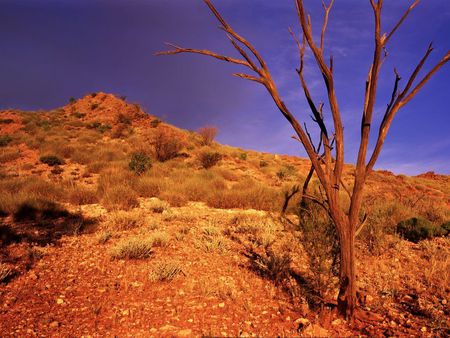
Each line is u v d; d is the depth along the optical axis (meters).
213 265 5.70
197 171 20.52
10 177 16.27
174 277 5.07
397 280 5.18
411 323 3.76
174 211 10.36
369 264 5.88
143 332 3.60
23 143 25.83
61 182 14.48
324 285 4.21
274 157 35.06
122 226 8.15
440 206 11.07
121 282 4.96
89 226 7.84
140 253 6.06
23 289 4.69
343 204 10.19
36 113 38.75
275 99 3.64
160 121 35.78
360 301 4.30
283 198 11.49
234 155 29.28
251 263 5.76
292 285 4.77
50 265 5.64
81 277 5.16
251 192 12.13
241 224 8.49
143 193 12.86
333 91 3.57
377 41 3.35
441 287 4.81
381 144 3.56
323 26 3.51
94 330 3.66
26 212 9.05
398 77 3.41
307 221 4.24
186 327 3.69
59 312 4.07
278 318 3.89
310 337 3.40
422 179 30.19
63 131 30.19
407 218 9.16
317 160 3.72
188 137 32.12
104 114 36.28
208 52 3.58
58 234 7.38
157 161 23.50
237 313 4.01
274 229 8.02
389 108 3.51
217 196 12.00
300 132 3.70
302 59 3.60
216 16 3.51
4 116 35.09
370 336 3.47
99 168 19.27
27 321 3.84
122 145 26.84
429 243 7.13
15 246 6.44
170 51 3.54
